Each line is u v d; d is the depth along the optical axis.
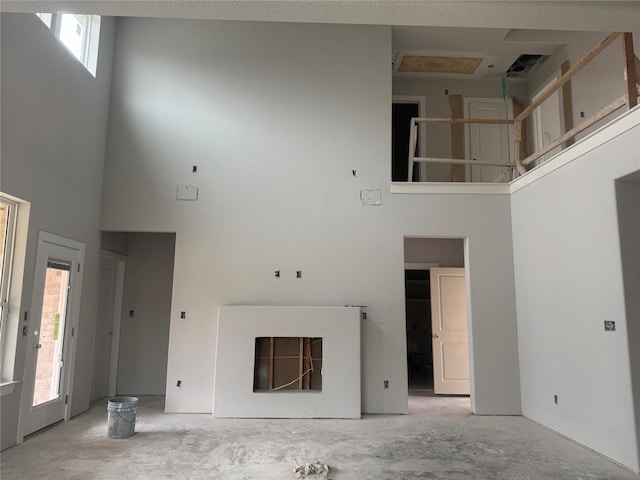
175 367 5.33
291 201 5.66
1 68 3.69
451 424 4.87
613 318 3.76
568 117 6.46
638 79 3.96
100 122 5.48
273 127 5.78
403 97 7.48
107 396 6.09
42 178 4.28
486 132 7.44
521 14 2.21
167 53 5.86
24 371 4.09
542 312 4.89
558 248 4.61
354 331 5.27
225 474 3.39
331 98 5.86
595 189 4.04
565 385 4.42
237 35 5.93
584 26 2.37
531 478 3.36
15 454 3.77
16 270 4.01
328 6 2.11
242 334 5.24
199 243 5.55
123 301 6.38
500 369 5.38
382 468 3.54
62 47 4.62
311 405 5.12
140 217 5.55
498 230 5.65
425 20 2.26
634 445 3.49
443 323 6.59
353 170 5.73
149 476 3.34
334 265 5.56
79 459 3.68
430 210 5.67
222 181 5.66
